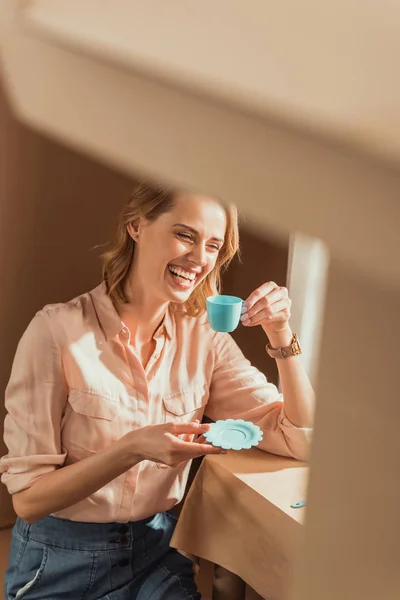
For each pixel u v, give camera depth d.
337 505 0.47
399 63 0.34
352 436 0.44
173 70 0.36
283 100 0.32
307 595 0.50
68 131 0.45
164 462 1.65
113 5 0.43
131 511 1.86
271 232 0.36
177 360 1.94
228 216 1.84
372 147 0.29
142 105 0.40
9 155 2.24
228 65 0.36
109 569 1.85
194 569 2.00
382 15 0.37
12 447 1.82
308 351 2.19
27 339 1.82
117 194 2.47
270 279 2.52
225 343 2.04
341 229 0.33
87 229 2.45
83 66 0.43
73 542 1.83
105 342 1.84
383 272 0.32
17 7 0.46
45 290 2.43
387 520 0.43
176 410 1.92
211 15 0.39
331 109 0.31
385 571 0.44
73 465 1.73
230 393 2.00
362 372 0.43
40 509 1.75
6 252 2.32
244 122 0.35
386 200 0.31
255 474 1.75
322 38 0.36
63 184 2.35
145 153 0.41
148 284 1.77
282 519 1.60
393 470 0.42
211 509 1.80
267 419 1.91
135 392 1.86
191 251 1.73
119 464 1.69
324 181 0.33
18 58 0.47
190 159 0.38
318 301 2.15
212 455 1.82
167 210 1.70
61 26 0.43
